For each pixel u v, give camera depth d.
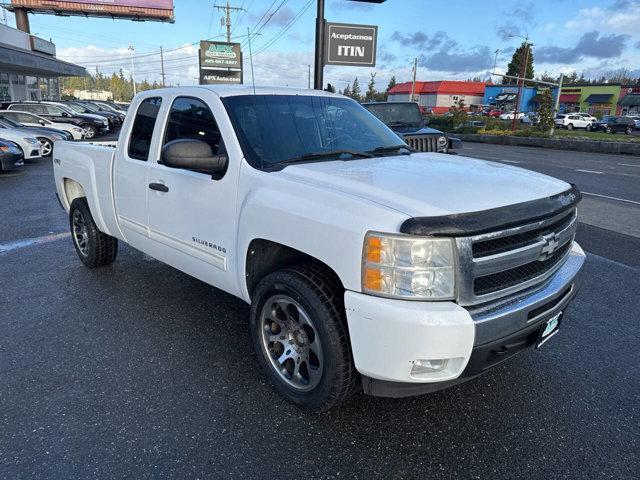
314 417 2.80
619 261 5.82
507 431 2.71
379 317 2.26
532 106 73.25
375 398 2.99
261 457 2.49
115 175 4.29
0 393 3.00
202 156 3.09
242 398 2.97
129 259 5.60
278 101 3.63
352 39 10.33
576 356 3.54
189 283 4.86
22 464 2.41
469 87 87.44
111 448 2.53
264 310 2.95
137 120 4.14
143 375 3.22
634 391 3.11
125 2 40.19
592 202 9.61
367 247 2.29
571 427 2.75
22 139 14.68
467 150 24.05
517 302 2.50
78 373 3.23
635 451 2.56
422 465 2.45
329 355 2.54
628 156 21.83
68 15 41.09
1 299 4.43
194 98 3.59
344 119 3.88
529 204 2.53
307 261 2.83
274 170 2.97
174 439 2.61
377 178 2.74
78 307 4.27
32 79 37.28
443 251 2.25
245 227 2.95
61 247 6.10
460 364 2.32
